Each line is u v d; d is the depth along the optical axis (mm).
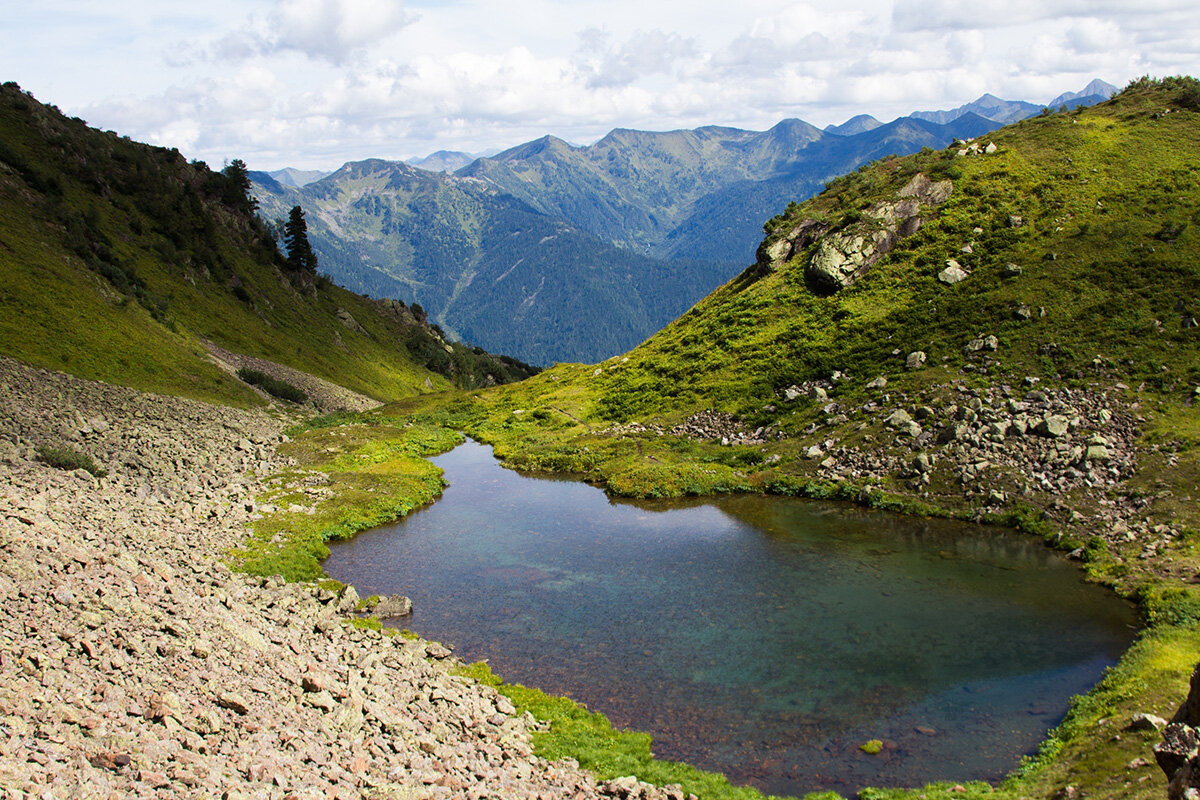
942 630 34188
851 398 66000
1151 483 45188
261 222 181500
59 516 30922
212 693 19688
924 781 23484
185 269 130625
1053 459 50375
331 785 17172
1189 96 89250
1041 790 21656
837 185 100625
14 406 53812
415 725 23062
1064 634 33312
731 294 96562
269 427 83812
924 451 55469
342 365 146625
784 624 35344
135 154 150750
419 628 35844
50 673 17234
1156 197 74375
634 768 23828
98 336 81938
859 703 28359
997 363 61719
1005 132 94750
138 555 30156
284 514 50969
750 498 56688
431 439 82312
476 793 19188
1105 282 66125
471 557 46000
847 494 54531
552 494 61188
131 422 62562
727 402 74062
